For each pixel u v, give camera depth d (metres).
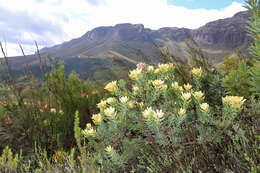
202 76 1.95
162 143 1.28
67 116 2.81
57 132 2.49
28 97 2.80
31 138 2.44
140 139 1.52
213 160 1.14
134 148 1.47
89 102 3.12
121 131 1.56
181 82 2.35
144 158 1.47
